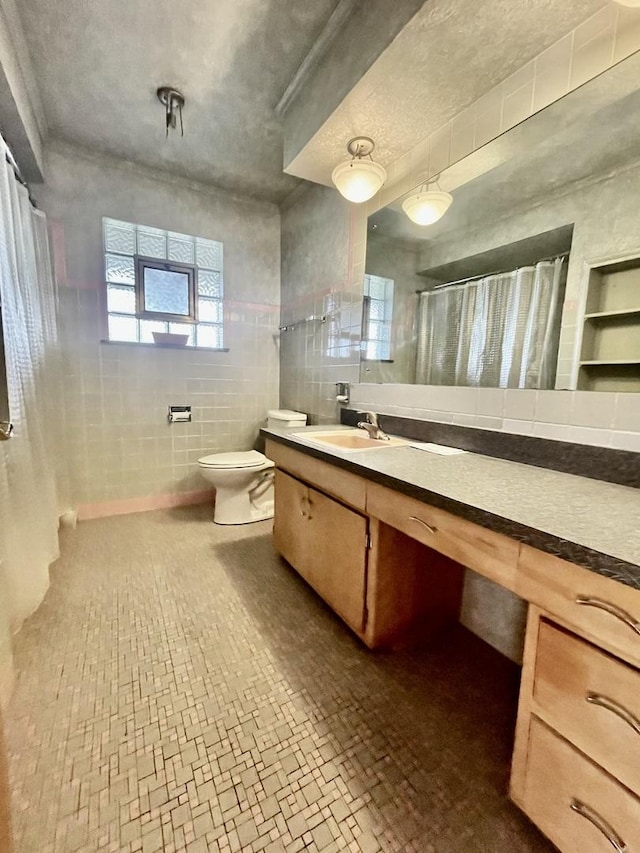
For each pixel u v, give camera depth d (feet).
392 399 6.33
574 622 2.22
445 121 4.92
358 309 7.02
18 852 2.51
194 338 9.25
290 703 3.78
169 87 5.70
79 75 5.49
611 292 3.55
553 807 2.42
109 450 8.52
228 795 2.92
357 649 4.58
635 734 1.98
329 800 2.90
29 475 5.01
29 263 5.71
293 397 9.57
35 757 3.15
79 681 3.96
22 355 5.19
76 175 7.48
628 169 3.38
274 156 7.54
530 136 4.08
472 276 4.93
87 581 5.90
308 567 5.53
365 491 4.17
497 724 3.61
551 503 2.83
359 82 4.21
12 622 4.53
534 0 3.24
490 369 4.75
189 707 3.70
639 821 1.99
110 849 2.55
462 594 5.11
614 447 3.50
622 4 2.89
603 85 3.45
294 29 4.65
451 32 3.57
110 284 8.14
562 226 3.92
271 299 10.02
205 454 9.64
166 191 8.33
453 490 3.15
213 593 5.66
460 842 2.65
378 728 3.54
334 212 7.61
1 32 4.35
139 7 4.41
